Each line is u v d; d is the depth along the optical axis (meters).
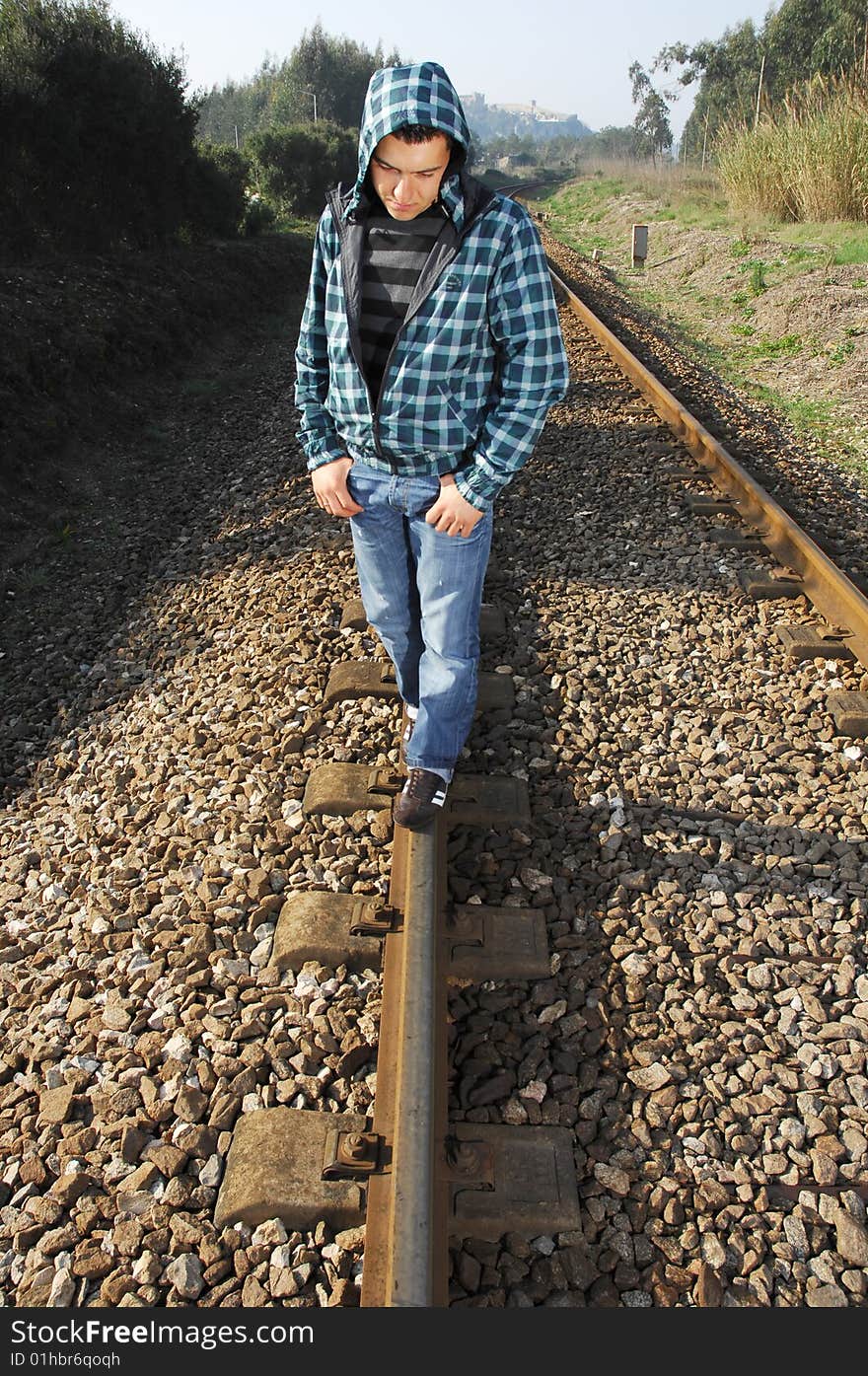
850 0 35.56
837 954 2.50
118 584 5.11
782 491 5.77
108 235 10.11
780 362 9.84
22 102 8.88
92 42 9.93
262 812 2.88
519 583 4.31
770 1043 2.26
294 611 3.99
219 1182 1.96
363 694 3.34
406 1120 1.82
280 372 9.30
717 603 4.17
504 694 3.41
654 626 3.99
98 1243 1.88
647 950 2.49
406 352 1.96
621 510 5.13
